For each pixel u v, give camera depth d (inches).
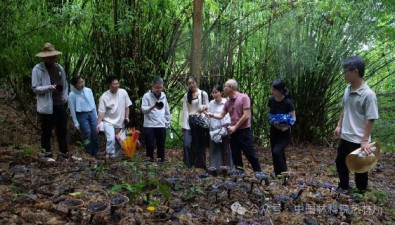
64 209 113.3
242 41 346.0
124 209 115.8
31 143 286.7
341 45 352.8
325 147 383.6
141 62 313.0
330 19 339.9
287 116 181.2
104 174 158.1
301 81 371.6
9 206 112.3
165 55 327.9
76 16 268.1
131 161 188.7
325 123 392.2
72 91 240.2
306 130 387.5
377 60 375.6
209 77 339.9
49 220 104.0
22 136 305.4
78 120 241.6
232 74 341.1
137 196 127.4
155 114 236.5
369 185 200.7
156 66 322.3
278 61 355.3
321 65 350.3
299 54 350.0
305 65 362.3
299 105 377.1
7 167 169.6
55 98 221.0
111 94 244.7
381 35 341.4
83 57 312.2
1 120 330.0
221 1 331.0
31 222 102.5
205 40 332.5
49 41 265.6
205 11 330.0
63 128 227.5
